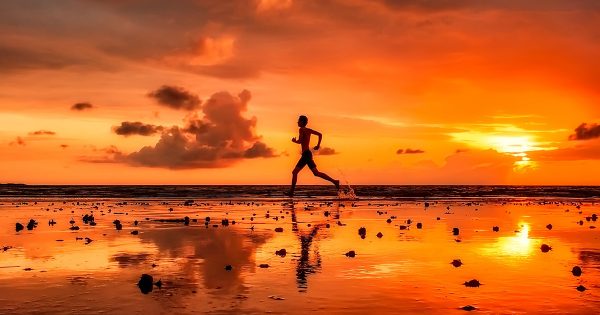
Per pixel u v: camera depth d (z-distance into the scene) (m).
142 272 7.91
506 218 18.20
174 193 46.19
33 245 10.78
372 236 12.48
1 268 8.20
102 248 10.38
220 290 6.73
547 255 9.77
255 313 5.68
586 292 6.71
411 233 13.22
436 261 8.99
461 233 13.31
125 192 49.00
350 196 34.69
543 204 28.94
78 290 6.71
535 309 5.91
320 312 5.73
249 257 9.31
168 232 13.23
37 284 7.05
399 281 7.32
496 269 8.28
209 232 13.21
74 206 24.88
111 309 5.79
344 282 7.24
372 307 5.95
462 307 5.96
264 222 16.03
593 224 16.20
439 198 36.00
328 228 14.27
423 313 5.73
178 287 6.89
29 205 25.73
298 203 27.52
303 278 7.50
